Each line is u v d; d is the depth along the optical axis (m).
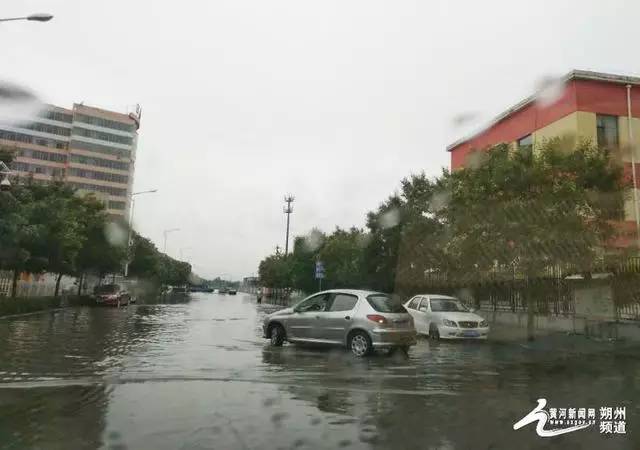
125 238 42.47
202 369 9.95
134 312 29.23
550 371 10.68
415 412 6.89
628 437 6.02
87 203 35.09
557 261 16.36
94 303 36.34
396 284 24.75
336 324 12.55
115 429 5.85
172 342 14.43
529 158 16.69
